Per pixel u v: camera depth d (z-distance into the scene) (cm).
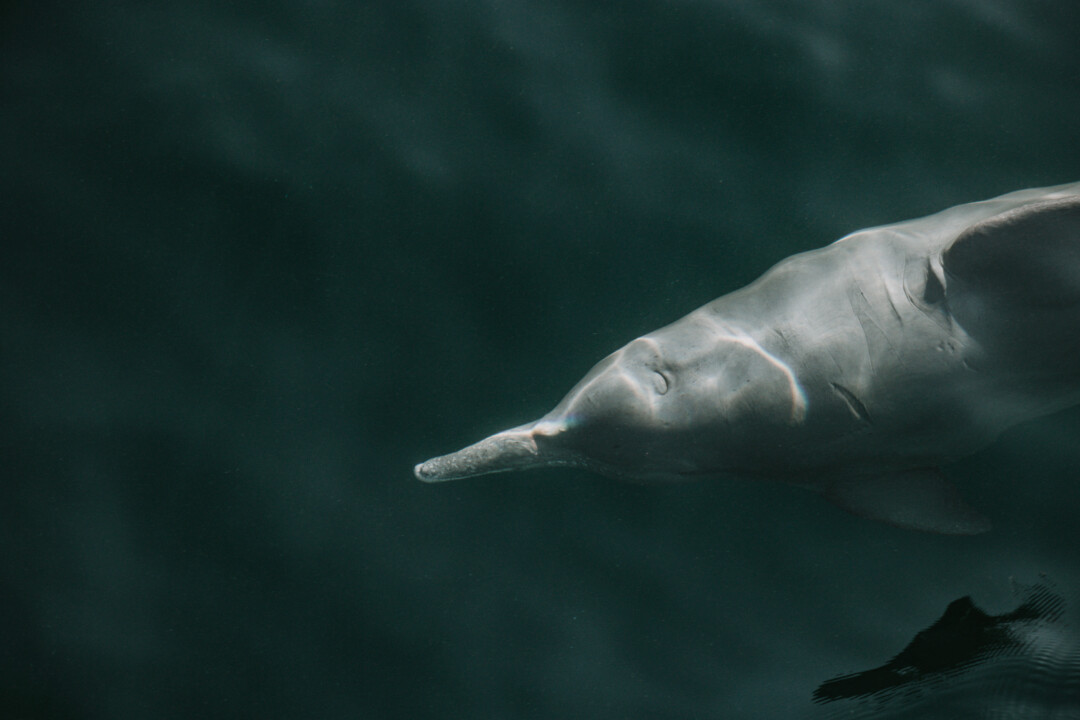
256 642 573
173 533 601
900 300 561
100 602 579
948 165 711
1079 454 625
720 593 598
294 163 703
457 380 654
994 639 558
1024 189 644
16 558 585
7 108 707
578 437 597
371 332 662
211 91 721
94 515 601
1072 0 783
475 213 694
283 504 612
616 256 687
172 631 574
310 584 591
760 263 681
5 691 548
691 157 713
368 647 575
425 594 591
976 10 782
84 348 641
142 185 690
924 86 741
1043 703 519
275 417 636
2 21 741
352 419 639
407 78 733
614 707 560
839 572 604
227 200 690
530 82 731
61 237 669
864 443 573
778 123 725
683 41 748
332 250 682
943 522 572
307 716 555
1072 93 741
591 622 586
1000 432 595
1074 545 596
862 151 716
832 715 543
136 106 713
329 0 762
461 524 616
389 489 624
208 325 654
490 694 564
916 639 570
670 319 667
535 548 611
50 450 612
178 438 623
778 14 766
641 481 624
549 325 671
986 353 544
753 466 602
